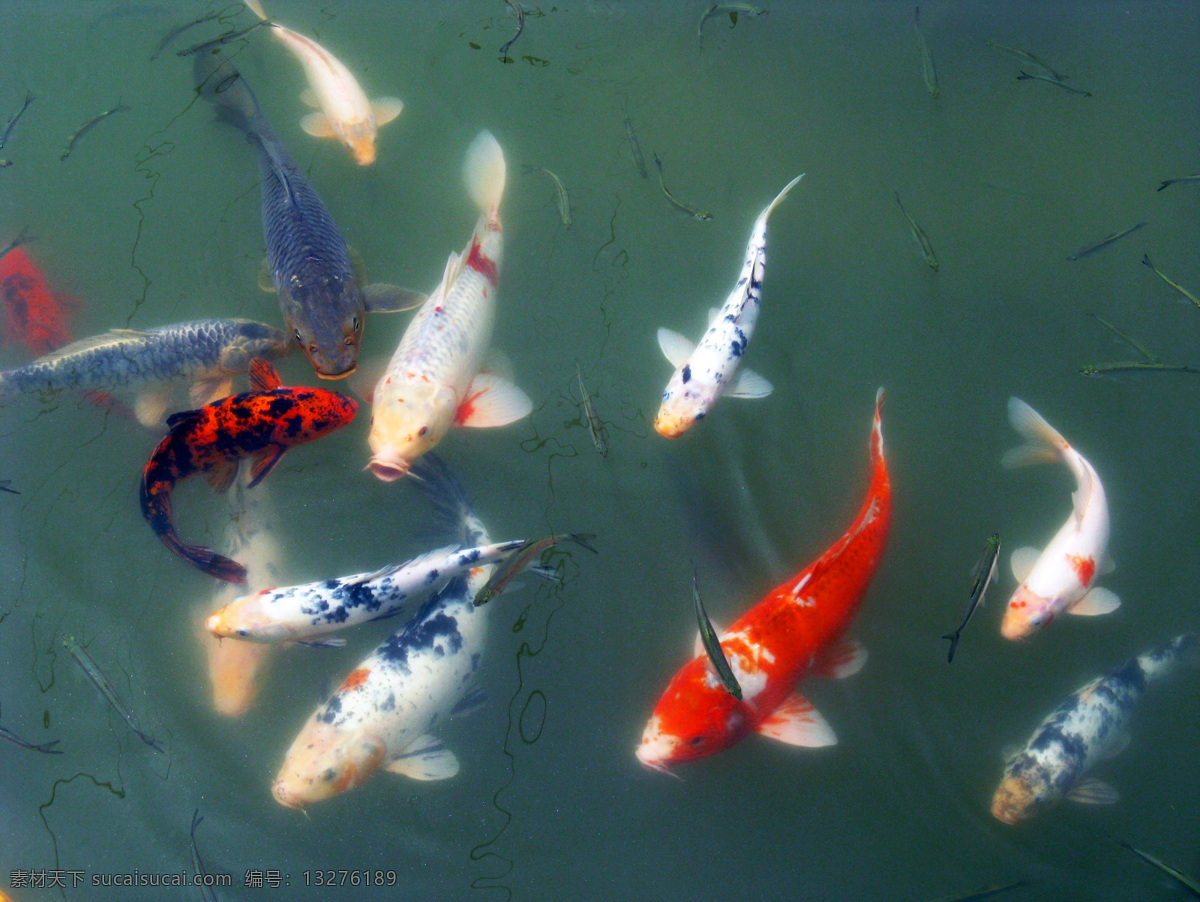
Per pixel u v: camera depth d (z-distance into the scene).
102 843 2.09
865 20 2.71
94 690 2.15
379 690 2.08
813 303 2.40
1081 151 2.57
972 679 2.17
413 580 2.10
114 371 2.25
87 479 2.25
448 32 2.66
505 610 2.18
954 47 2.69
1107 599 2.18
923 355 2.38
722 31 2.70
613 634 2.19
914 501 2.27
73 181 2.47
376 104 2.53
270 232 2.30
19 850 2.09
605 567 2.22
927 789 2.12
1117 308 2.42
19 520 2.23
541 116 2.57
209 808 2.09
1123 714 2.14
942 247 2.47
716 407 2.32
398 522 2.22
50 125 2.52
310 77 2.50
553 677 2.16
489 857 2.08
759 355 2.35
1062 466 2.29
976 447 2.31
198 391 2.27
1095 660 2.19
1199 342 2.39
